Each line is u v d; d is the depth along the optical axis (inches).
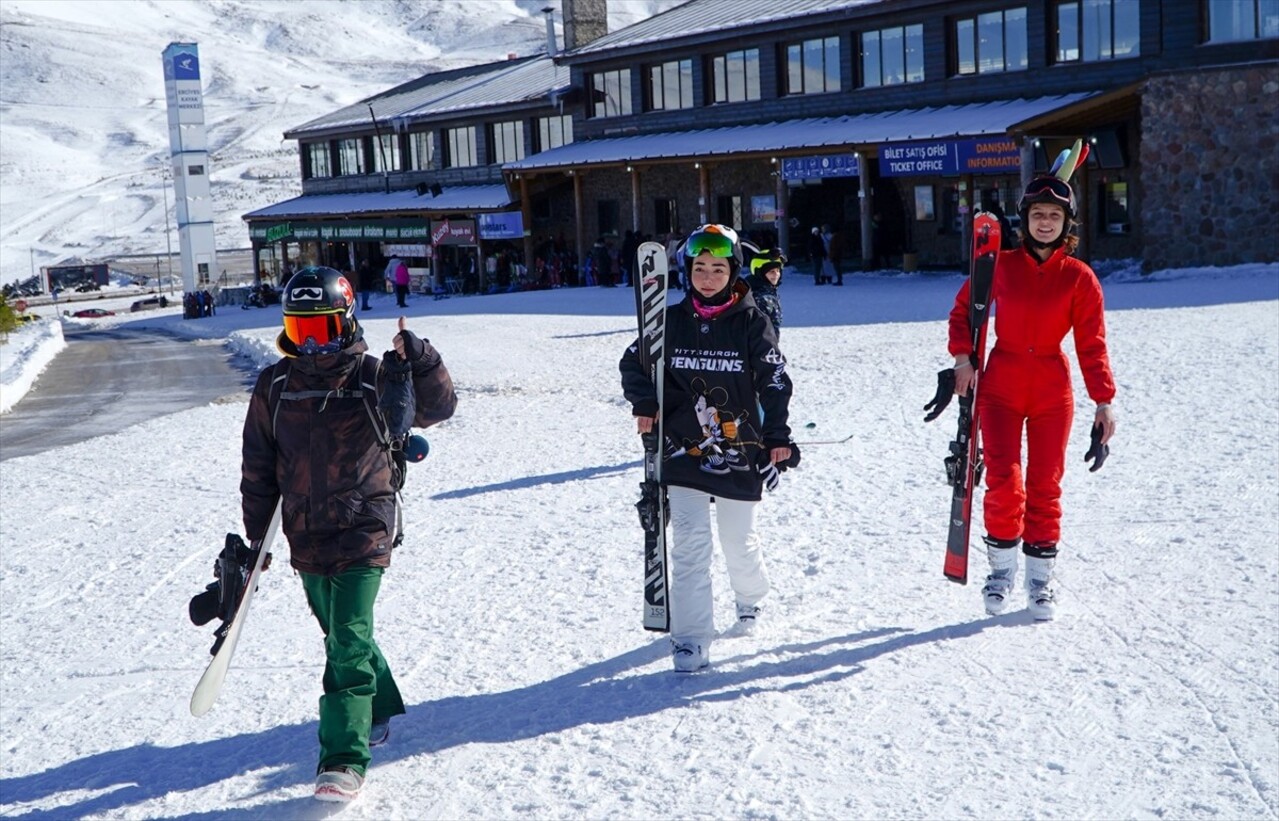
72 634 253.9
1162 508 271.7
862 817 139.4
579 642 214.4
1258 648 184.2
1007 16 1353.3
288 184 7401.6
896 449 372.5
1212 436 341.7
